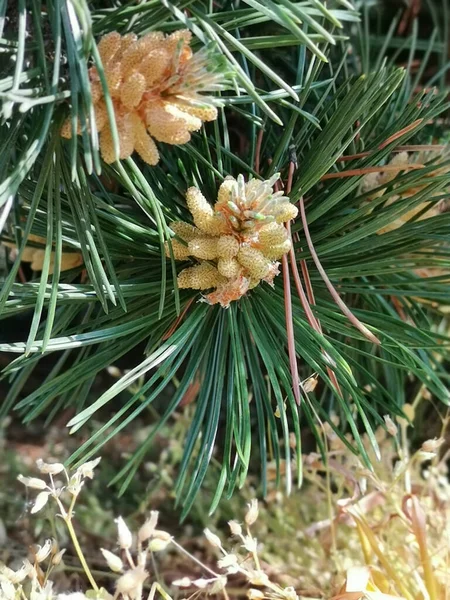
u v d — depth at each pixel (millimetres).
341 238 196
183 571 309
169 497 353
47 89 139
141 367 173
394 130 210
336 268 210
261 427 206
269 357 189
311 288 202
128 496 356
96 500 326
